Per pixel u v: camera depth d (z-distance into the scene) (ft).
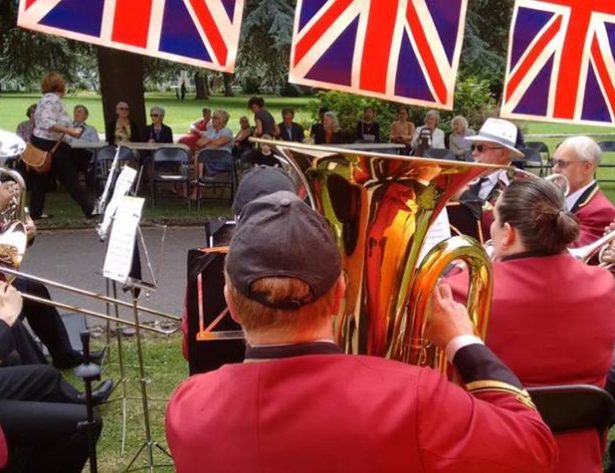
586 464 6.47
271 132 37.09
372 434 3.70
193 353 8.59
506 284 6.47
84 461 8.98
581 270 6.64
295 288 3.78
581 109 11.37
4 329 7.68
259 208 3.97
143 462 11.03
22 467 8.82
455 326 4.61
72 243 26.16
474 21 35.42
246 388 3.87
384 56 10.17
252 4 33.19
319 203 5.20
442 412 3.78
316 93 56.24
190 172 34.04
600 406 6.41
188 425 3.98
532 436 3.99
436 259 4.79
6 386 9.09
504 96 11.23
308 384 3.81
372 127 41.16
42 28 9.19
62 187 37.60
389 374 3.87
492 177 13.20
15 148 11.26
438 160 4.82
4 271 8.87
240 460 3.79
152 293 19.51
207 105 106.01
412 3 10.16
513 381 4.31
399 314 4.92
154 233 28.25
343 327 5.06
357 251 5.04
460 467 3.72
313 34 9.99
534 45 11.10
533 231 6.50
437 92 10.39
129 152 32.68
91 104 103.55
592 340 6.51
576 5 11.12
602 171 48.73
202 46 9.49
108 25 9.29
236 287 3.86
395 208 4.99
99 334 16.21
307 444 3.73
